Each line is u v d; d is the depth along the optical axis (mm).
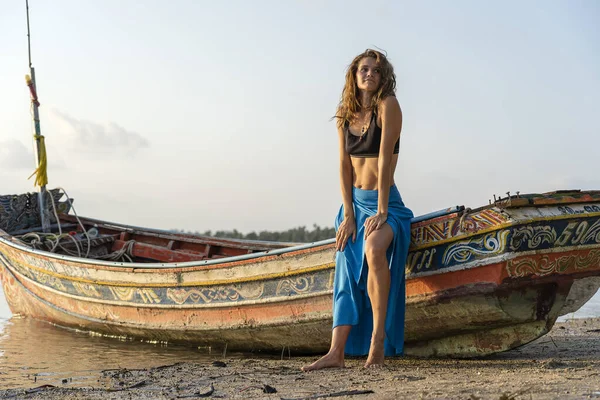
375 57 5375
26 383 5414
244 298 6730
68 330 9141
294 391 4234
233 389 4504
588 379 3936
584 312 10750
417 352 6000
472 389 3809
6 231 10836
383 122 5258
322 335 6285
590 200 5211
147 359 6809
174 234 10719
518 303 5188
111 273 8141
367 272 5258
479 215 5070
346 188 5570
